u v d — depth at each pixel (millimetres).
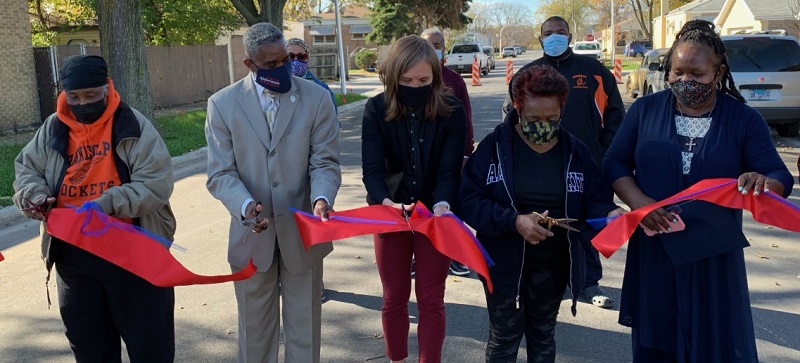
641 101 2920
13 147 12062
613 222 2703
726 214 2668
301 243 3227
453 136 3383
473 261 2846
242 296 3264
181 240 6617
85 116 2793
